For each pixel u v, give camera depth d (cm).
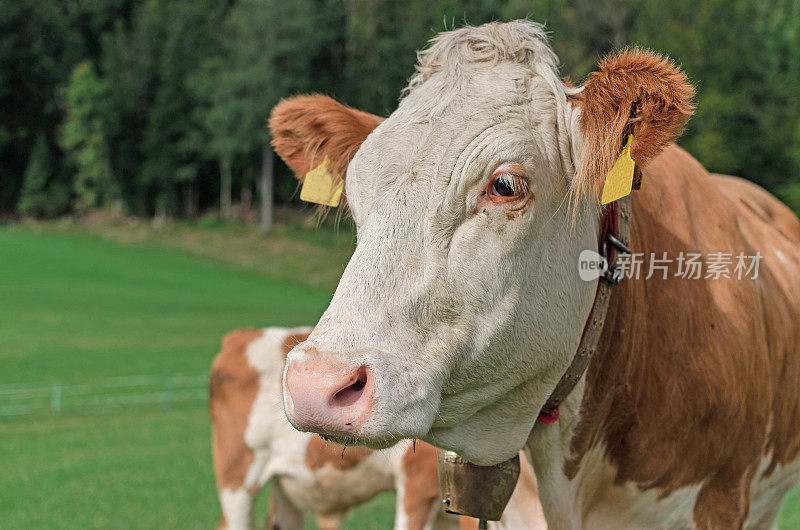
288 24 6756
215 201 8456
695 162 383
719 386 323
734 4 4778
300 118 314
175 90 7938
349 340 217
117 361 2303
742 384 336
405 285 227
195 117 7706
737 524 343
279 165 7562
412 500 698
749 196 479
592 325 277
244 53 6888
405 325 226
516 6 4478
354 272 229
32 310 3438
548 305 251
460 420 251
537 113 250
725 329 335
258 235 6850
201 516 967
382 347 219
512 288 239
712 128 4497
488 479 299
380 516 956
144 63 8100
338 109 309
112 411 1725
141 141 8044
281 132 325
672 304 318
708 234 352
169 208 7944
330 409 209
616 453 308
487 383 245
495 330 238
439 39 268
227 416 751
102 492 1073
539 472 303
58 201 7994
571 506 304
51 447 1370
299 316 3647
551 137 250
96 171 7950
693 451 321
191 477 1172
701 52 4572
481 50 260
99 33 9469
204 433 1534
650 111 236
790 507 971
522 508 313
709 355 324
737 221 387
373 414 211
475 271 233
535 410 267
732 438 335
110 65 8112
